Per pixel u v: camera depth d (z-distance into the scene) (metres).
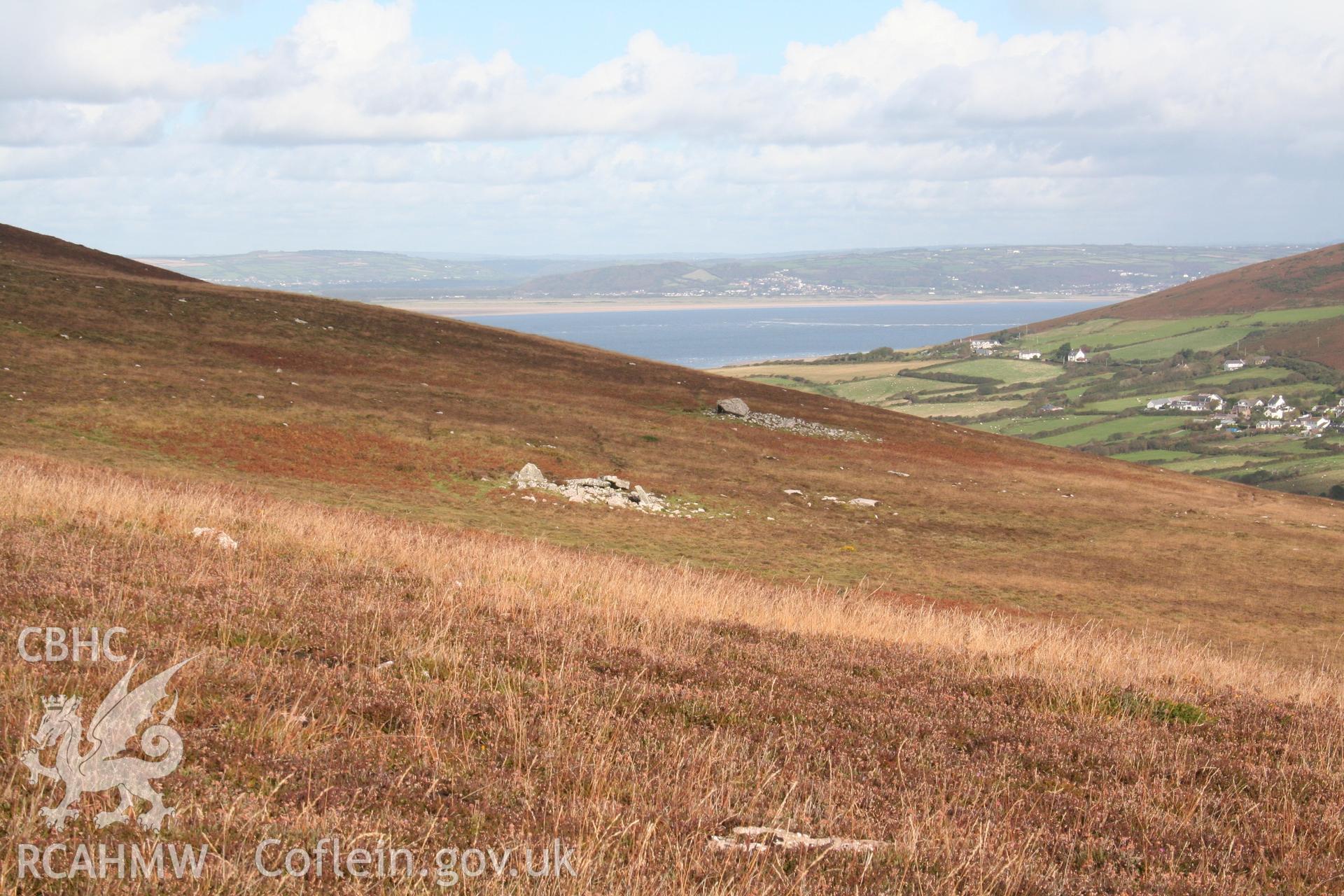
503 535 35.62
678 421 64.25
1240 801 9.00
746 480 52.62
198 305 70.25
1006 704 12.33
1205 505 60.91
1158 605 37.12
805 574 36.28
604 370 77.94
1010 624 23.89
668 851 6.04
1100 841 7.54
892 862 6.42
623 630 13.54
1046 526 51.00
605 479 47.44
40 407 42.81
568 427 58.19
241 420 47.03
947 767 9.05
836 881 5.97
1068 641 19.31
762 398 76.56
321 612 11.90
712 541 40.78
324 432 48.03
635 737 8.57
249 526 19.58
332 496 38.16
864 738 9.66
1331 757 10.88
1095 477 67.69
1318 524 57.31
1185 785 9.40
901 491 54.84
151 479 31.52
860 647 15.01
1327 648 32.19
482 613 13.62
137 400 46.62
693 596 18.50
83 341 55.19
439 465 46.47
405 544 20.48
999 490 58.62
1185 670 16.77
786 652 13.68
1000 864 6.58
